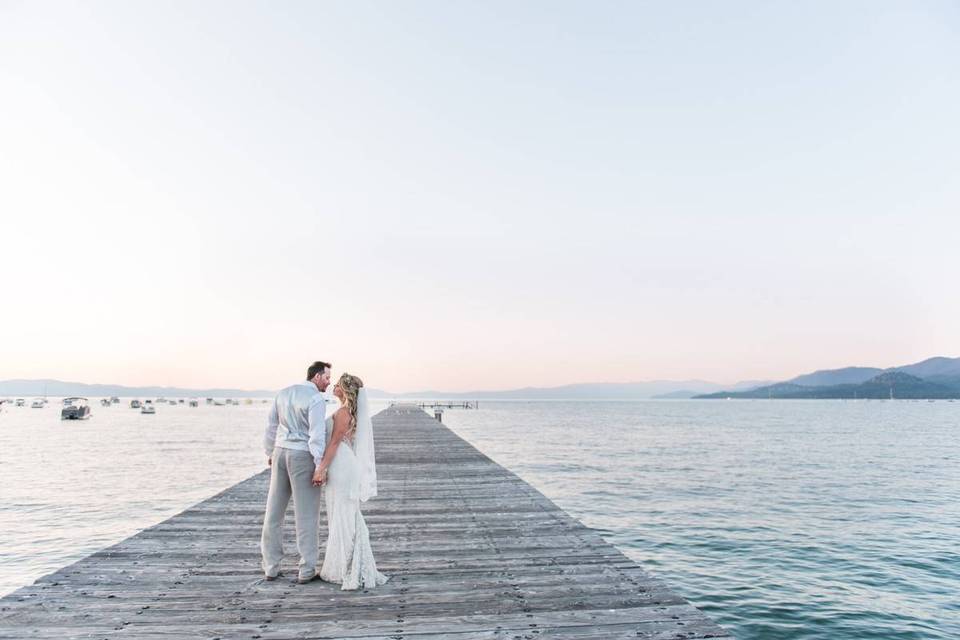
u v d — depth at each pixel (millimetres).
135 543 5918
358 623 3812
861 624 9039
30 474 27250
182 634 3609
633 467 30266
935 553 13266
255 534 6309
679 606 4156
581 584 4656
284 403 4871
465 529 6703
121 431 66375
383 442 18891
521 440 51469
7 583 11117
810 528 15789
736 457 36438
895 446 47125
